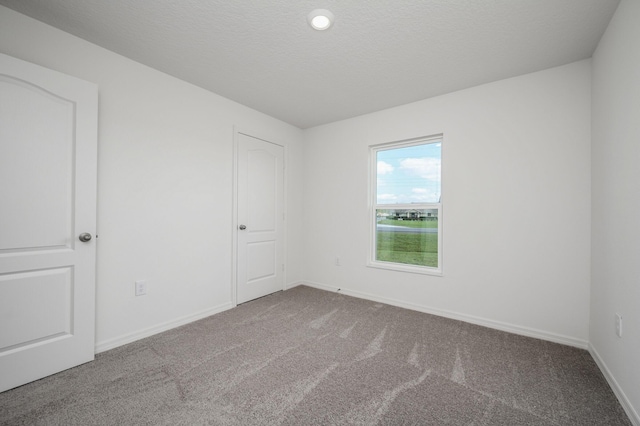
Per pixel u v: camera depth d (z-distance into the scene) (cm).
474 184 254
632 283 136
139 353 194
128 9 160
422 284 284
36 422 129
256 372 172
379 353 197
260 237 328
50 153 166
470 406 142
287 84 254
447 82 248
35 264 159
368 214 329
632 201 137
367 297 325
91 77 192
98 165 195
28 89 158
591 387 159
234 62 218
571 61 211
